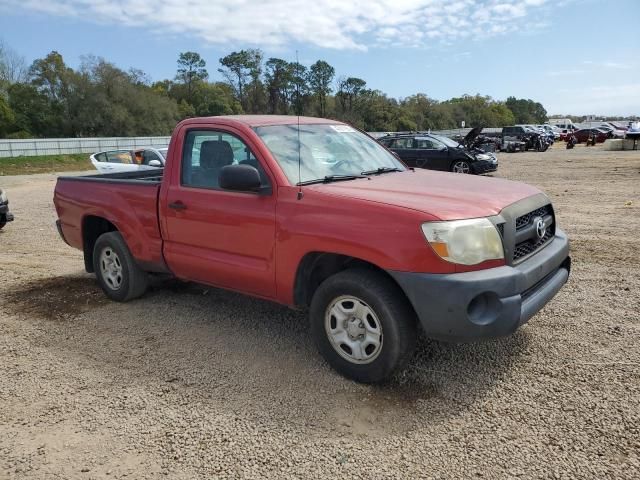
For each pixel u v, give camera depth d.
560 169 19.36
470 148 18.77
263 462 2.79
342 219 3.43
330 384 3.57
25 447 2.99
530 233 3.62
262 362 3.93
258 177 3.67
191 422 3.18
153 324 4.75
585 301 4.96
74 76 59.03
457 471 2.66
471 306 3.15
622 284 5.43
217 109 78.31
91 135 60.66
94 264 5.55
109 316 4.99
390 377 3.50
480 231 3.18
